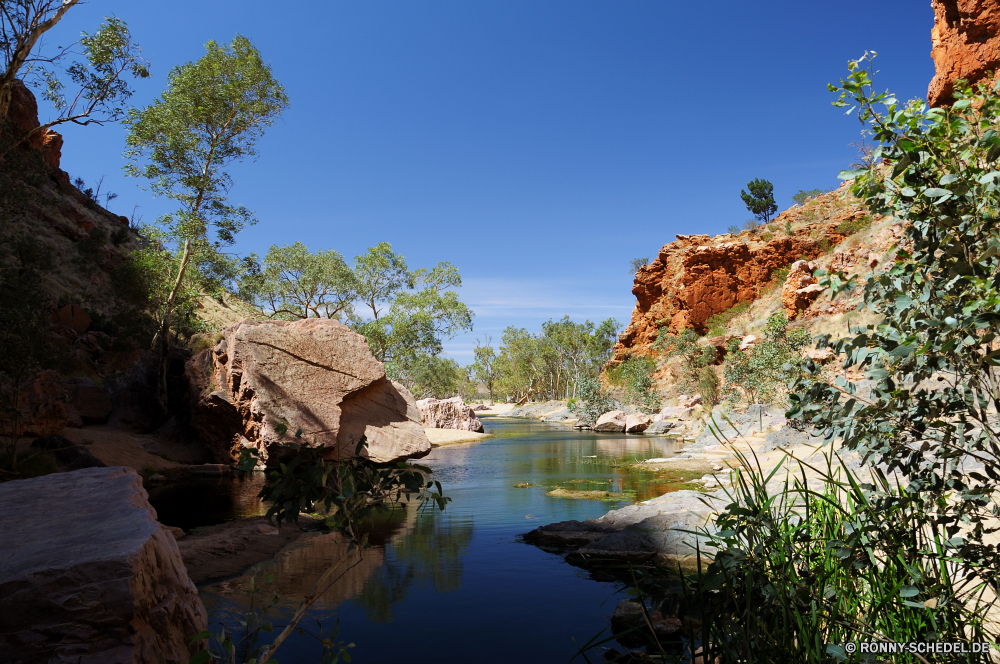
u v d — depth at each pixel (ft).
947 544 7.61
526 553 22.76
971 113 6.98
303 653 13.03
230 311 167.32
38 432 48.14
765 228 174.29
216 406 56.29
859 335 7.33
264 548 23.25
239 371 55.98
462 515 31.24
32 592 7.47
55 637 7.39
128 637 7.68
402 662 12.72
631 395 156.97
